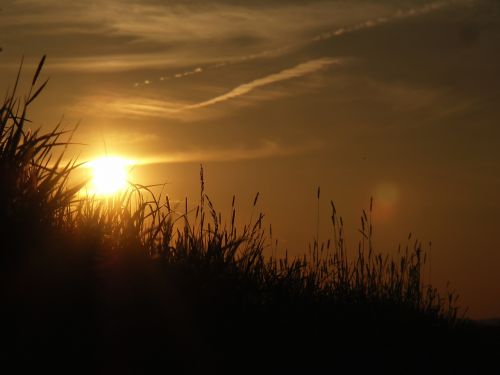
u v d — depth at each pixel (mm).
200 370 4355
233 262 5156
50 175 4355
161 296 4520
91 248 4402
